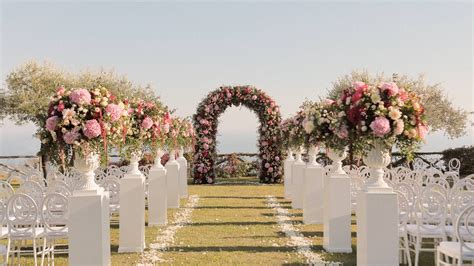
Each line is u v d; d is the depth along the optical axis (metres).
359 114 5.06
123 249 6.92
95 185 5.21
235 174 20.86
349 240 6.82
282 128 11.53
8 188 7.17
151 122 7.07
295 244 7.33
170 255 6.67
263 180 17.91
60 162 5.22
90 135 4.97
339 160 6.97
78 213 5.07
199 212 10.75
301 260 6.34
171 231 8.45
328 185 6.87
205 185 17.28
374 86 5.19
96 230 5.08
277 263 6.19
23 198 5.79
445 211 5.56
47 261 6.46
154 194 9.05
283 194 14.21
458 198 6.11
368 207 5.09
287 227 8.80
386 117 5.01
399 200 5.73
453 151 18.02
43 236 5.75
